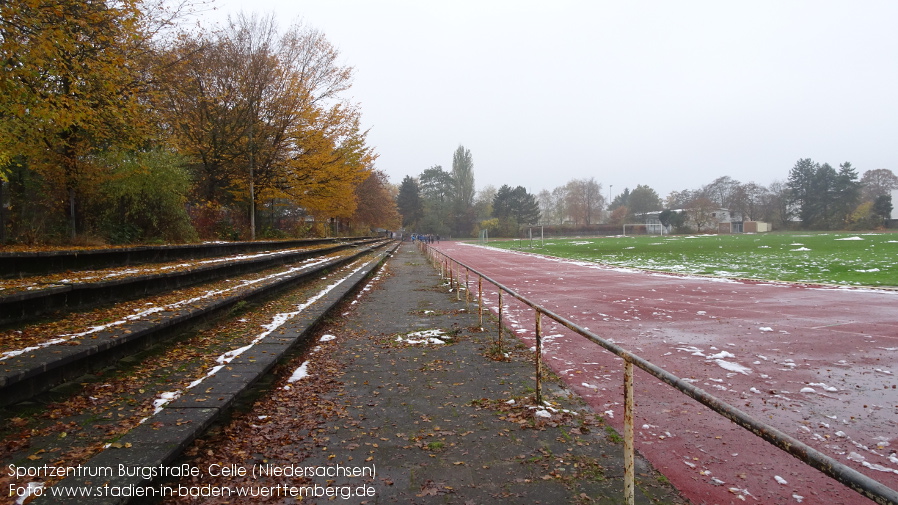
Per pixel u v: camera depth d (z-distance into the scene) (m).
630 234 100.88
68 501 2.62
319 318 8.79
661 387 5.32
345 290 12.55
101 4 9.76
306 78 21.50
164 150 15.92
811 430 4.09
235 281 11.45
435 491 3.17
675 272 19.44
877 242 38.69
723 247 38.44
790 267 20.27
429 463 3.57
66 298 6.54
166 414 3.97
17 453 3.23
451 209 101.88
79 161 12.57
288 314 8.95
